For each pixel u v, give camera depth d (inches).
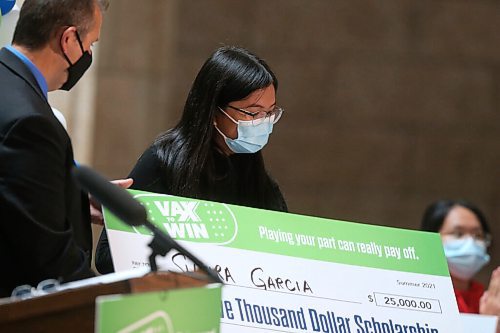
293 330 320.2
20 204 273.6
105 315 212.7
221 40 781.9
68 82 308.7
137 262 307.4
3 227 277.0
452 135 803.4
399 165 802.2
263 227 329.1
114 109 636.1
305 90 796.0
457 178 804.0
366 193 799.1
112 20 639.1
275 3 791.7
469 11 806.5
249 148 354.9
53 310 239.6
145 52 647.1
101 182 238.2
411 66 802.2
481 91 805.2
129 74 641.0
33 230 273.9
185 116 354.0
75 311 239.8
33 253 275.4
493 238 796.6
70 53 302.2
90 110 626.5
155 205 320.8
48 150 280.4
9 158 275.9
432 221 492.1
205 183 355.6
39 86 297.4
